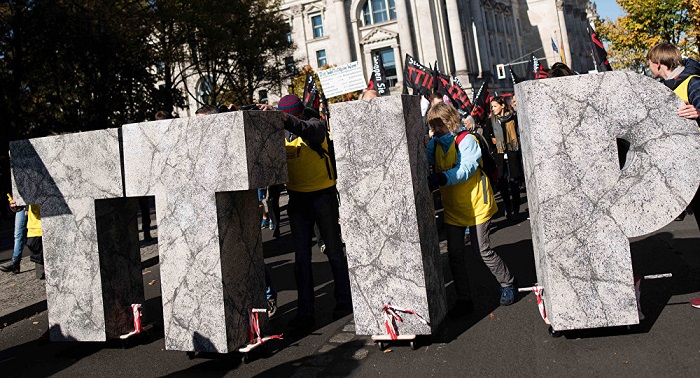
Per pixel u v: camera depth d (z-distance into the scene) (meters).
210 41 30.70
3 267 11.80
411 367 4.82
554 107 4.75
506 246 9.23
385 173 5.10
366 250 5.20
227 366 5.30
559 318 4.80
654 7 39.28
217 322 5.18
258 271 5.66
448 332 5.51
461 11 65.44
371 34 60.88
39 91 21.47
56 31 20.17
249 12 33.34
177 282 5.30
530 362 4.62
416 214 5.07
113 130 5.57
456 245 5.96
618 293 4.73
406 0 59.69
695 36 33.78
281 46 34.78
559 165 4.76
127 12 25.88
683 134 4.63
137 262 6.25
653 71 5.76
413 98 5.34
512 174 11.48
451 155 5.83
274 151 5.41
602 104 4.71
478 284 7.09
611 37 43.31
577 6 95.38
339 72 13.75
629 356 4.47
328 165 6.29
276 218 13.10
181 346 5.32
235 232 5.36
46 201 5.96
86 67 21.55
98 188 5.70
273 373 5.03
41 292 9.32
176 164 5.27
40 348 6.50
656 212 4.67
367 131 5.12
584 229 4.75
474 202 5.90
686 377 4.03
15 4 19.36
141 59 24.50
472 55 67.81
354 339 5.64
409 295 5.11
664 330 4.84
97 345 6.20
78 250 5.86
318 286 8.12
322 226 6.36
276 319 6.62
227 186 5.08
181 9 28.39
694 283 5.97
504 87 74.69
